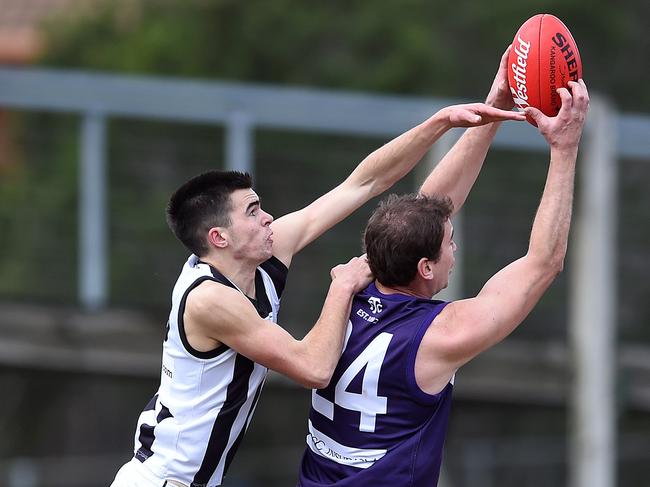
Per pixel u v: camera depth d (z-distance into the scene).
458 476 40.12
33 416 47.19
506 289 12.96
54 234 37.50
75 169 39.78
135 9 48.44
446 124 14.28
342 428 13.22
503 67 14.35
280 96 32.53
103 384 45.94
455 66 46.00
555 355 33.88
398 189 33.88
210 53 46.69
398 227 13.15
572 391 32.97
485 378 34.41
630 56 48.00
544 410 37.53
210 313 13.30
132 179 36.25
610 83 47.75
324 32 46.12
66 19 48.62
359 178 15.17
